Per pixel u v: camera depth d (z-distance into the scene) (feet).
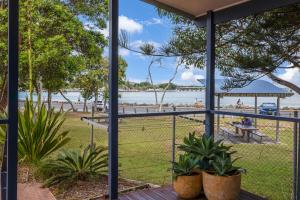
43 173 14.40
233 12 10.69
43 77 36.86
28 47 33.60
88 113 55.52
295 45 14.84
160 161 19.70
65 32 38.86
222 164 8.14
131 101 63.87
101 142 25.00
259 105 45.42
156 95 67.77
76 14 42.24
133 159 20.44
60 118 18.22
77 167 14.19
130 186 13.92
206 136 9.74
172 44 16.97
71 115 52.60
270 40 14.98
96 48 43.19
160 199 8.68
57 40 36.24
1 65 32.78
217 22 11.25
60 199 12.11
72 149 15.71
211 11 11.37
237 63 15.84
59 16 37.76
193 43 16.44
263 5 9.73
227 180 7.91
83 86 53.21
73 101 68.23
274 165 19.17
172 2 10.78
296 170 9.58
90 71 48.21
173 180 8.80
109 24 9.24
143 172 17.22
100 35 43.86
